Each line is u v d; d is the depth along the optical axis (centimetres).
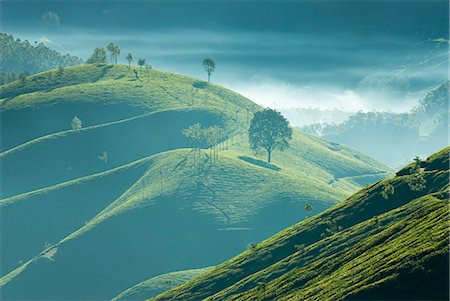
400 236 16188
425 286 12650
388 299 12775
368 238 18438
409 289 12762
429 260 13200
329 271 17262
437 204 17275
